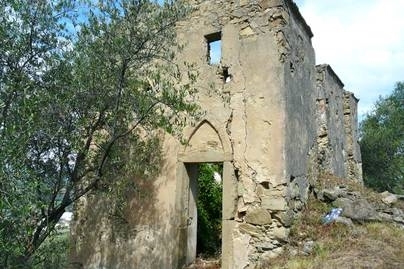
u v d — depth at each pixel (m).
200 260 8.73
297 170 8.16
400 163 21.64
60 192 7.00
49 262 6.27
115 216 8.70
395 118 24.94
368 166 21.53
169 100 6.75
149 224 8.37
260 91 7.88
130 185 8.11
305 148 9.02
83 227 9.04
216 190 11.67
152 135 8.66
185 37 9.02
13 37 5.75
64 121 6.41
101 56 6.56
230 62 8.33
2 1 5.64
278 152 7.46
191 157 8.20
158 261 8.07
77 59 6.34
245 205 7.61
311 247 6.94
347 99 15.88
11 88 5.49
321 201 8.82
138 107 6.80
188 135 8.30
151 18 6.95
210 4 8.87
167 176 8.39
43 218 5.92
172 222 8.09
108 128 6.88
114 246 8.63
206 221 10.74
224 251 7.48
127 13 6.61
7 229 4.94
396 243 6.92
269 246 7.21
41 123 5.89
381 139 21.56
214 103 8.28
